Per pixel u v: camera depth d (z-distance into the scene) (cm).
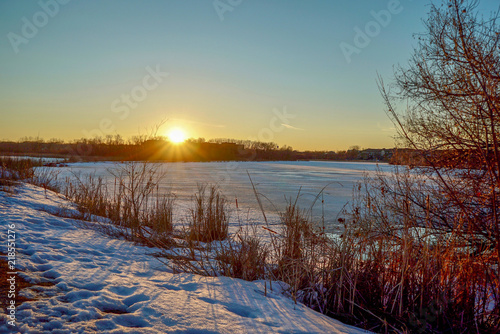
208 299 338
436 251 418
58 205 879
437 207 620
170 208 855
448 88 603
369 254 450
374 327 360
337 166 7069
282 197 1856
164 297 324
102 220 798
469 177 585
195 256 556
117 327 254
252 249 467
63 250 461
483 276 400
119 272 405
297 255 480
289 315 323
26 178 1345
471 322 368
